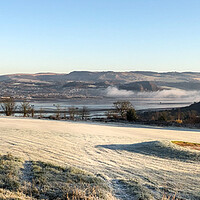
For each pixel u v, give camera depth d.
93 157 19.33
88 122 68.38
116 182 12.91
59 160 17.09
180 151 22.14
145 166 17.33
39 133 33.38
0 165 12.86
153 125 63.84
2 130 35.19
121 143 28.55
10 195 9.36
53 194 10.09
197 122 70.50
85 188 10.91
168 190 12.12
